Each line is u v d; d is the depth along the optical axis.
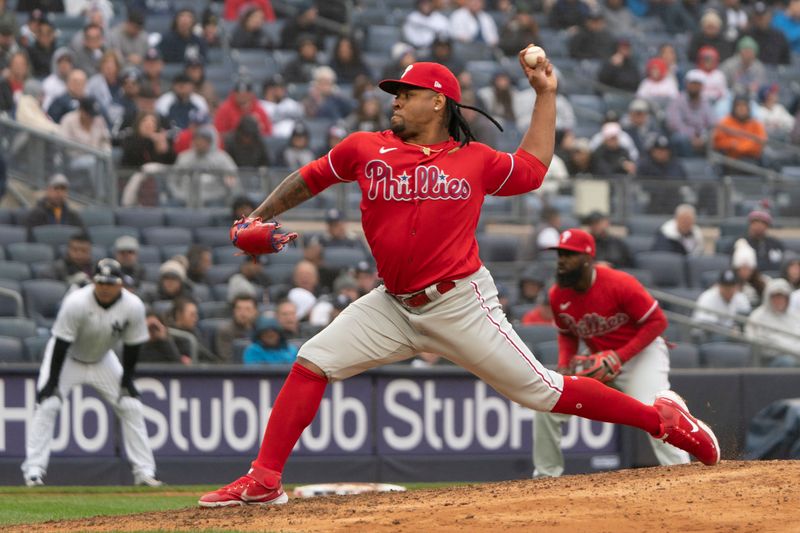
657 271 51.62
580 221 54.38
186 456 37.91
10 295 42.09
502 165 18.89
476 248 19.06
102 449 37.03
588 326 29.73
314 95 59.47
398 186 18.48
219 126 55.69
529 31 68.69
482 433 40.19
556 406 19.66
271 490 19.86
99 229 48.41
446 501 19.56
